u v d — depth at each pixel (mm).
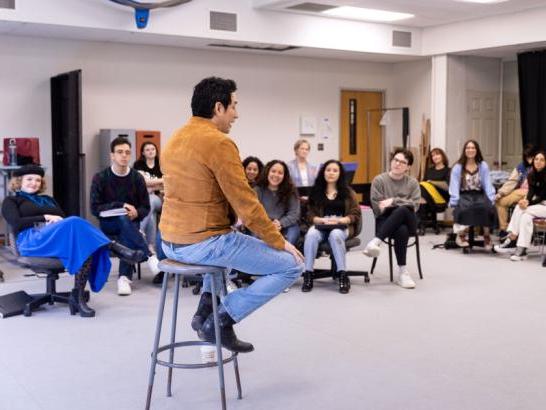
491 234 7793
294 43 7738
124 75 7613
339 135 9375
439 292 4945
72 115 6660
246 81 8500
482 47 8172
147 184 5898
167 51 7859
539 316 4277
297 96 8938
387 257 6352
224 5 7207
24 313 4328
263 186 5168
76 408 2869
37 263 4273
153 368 2752
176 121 7984
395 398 2939
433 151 8055
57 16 6309
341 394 2996
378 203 5277
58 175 7176
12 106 7023
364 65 9492
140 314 4355
